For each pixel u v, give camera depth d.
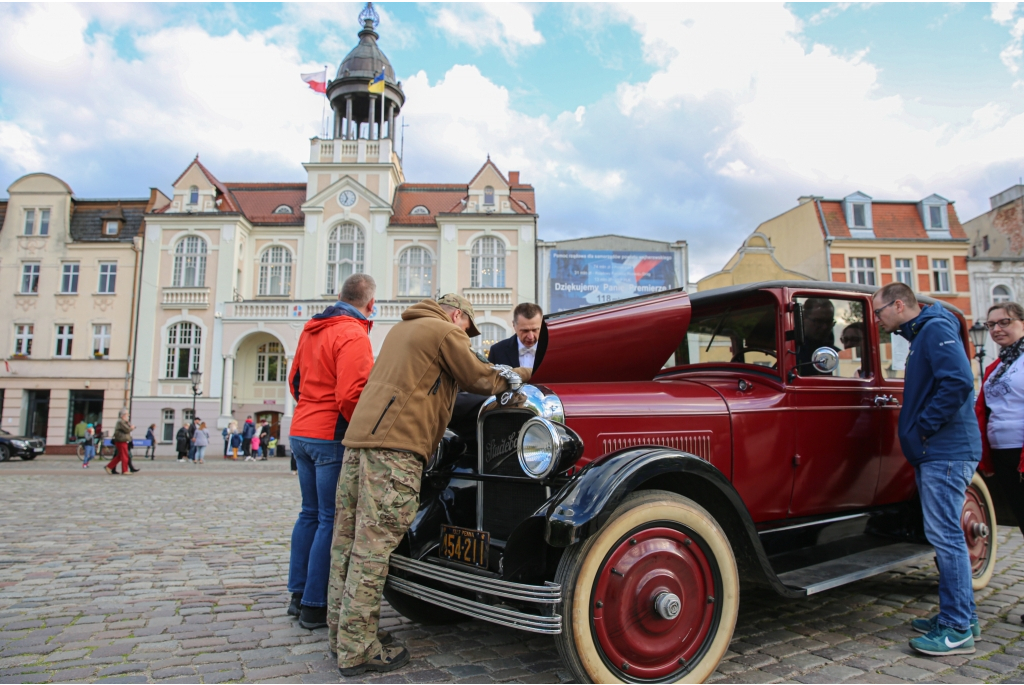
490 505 2.97
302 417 3.38
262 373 26.88
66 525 6.49
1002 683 2.61
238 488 10.79
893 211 27.39
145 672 2.62
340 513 2.87
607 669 2.29
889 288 3.39
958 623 2.96
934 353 3.10
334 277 26.81
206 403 25.20
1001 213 28.30
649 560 2.42
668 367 4.10
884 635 3.20
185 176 27.08
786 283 3.48
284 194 29.27
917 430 3.17
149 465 18.48
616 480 2.34
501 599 2.56
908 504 3.93
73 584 4.09
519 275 26.23
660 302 3.62
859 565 3.16
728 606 2.58
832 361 3.26
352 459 2.82
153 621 3.34
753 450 3.19
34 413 26.73
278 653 2.88
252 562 4.77
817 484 3.42
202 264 26.38
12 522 6.67
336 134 28.05
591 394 3.00
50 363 26.23
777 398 3.34
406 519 2.67
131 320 26.28
